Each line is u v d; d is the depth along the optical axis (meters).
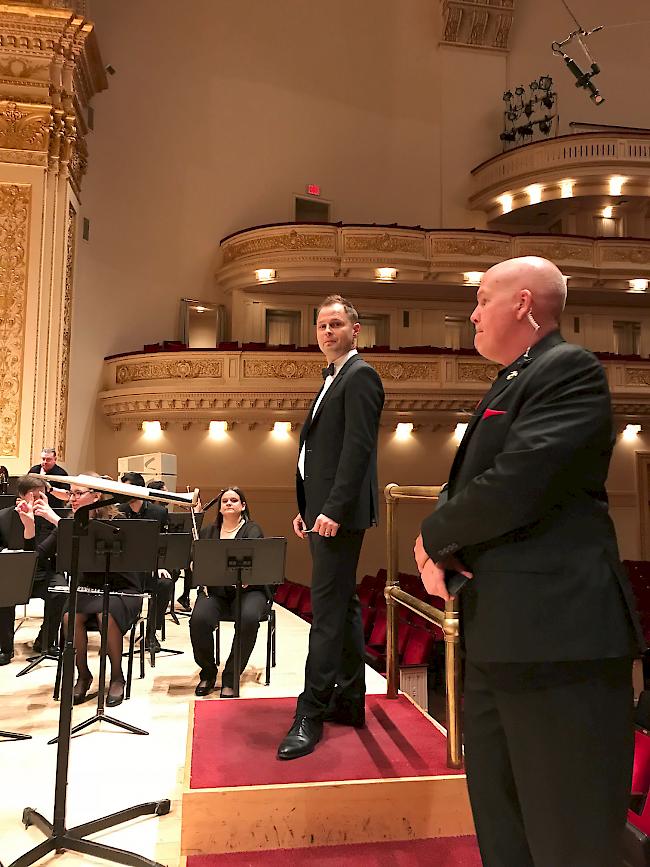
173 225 12.04
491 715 1.20
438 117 13.67
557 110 13.95
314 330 12.48
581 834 1.04
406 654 5.77
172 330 11.92
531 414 1.13
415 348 11.40
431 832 1.90
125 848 2.06
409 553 11.63
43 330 7.96
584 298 13.05
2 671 4.06
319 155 13.01
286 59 12.98
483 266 12.02
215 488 11.29
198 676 4.09
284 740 2.07
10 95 7.98
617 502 12.18
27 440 7.77
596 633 1.06
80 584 3.73
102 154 11.42
